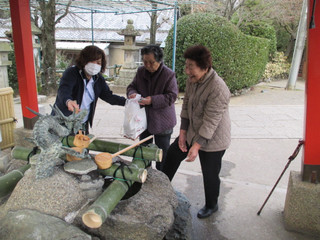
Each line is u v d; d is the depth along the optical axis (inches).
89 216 58.0
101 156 70.6
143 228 63.9
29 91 131.9
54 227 58.2
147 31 625.9
